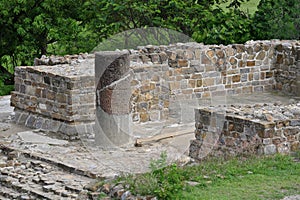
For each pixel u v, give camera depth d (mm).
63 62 15656
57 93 14055
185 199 9867
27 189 11344
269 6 20922
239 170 10930
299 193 10016
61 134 13875
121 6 21438
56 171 11969
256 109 13000
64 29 22703
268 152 12070
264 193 10008
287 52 17422
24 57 23547
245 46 17156
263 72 17547
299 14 20594
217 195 9945
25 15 23125
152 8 21734
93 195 10578
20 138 13828
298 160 11633
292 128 12250
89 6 22750
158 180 10398
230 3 22703
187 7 21844
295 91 17281
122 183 10594
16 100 15055
